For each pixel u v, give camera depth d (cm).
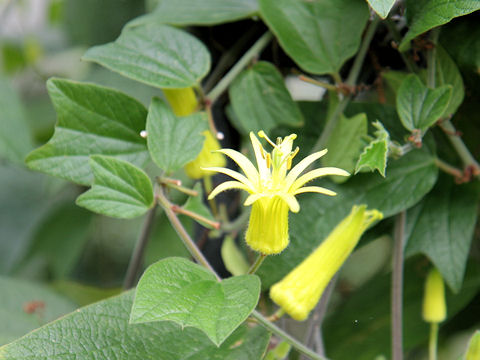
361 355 44
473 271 43
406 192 37
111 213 33
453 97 36
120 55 35
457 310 43
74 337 31
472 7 33
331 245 34
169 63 36
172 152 34
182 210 34
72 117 35
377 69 39
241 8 39
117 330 32
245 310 29
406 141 36
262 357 33
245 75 38
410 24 35
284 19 37
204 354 32
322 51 37
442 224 38
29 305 43
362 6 37
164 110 35
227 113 42
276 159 31
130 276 40
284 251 36
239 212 41
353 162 36
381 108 38
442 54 36
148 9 43
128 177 33
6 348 31
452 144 38
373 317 44
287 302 33
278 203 31
